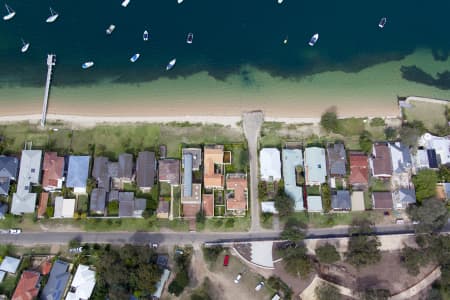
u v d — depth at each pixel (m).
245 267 69.50
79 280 65.69
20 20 87.69
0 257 67.38
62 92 82.06
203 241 71.19
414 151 78.88
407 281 69.75
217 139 78.94
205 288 67.69
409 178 77.38
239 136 79.50
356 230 72.38
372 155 78.50
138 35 88.38
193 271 68.75
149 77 84.94
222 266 69.31
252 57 88.31
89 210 71.88
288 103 84.12
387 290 66.44
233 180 73.75
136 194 73.44
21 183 71.06
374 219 74.50
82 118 79.50
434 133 82.38
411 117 83.31
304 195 74.75
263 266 69.56
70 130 78.06
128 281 64.44
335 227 73.56
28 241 69.31
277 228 72.81
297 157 76.31
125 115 80.56
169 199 73.31
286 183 74.25
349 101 85.12
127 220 71.88
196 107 82.25
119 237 70.56
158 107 81.81
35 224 70.50
